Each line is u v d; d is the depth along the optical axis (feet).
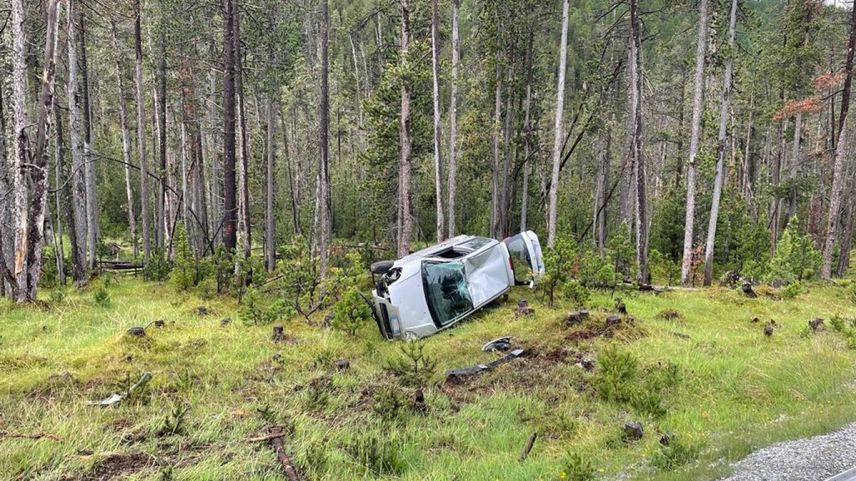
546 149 106.42
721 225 81.82
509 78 80.94
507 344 32.14
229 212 53.62
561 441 21.07
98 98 111.34
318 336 33.63
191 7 67.10
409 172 63.62
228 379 26.05
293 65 82.48
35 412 21.08
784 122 101.96
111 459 18.07
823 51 82.94
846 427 18.31
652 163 114.11
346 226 128.36
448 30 77.05
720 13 56.65
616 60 82.12
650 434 20.74
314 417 22.39
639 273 60.64
